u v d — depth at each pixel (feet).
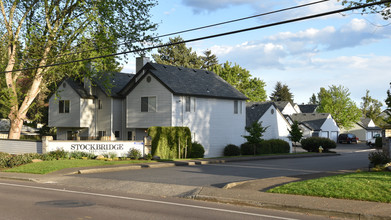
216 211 34.53
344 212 32.68
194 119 116.47
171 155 101.19
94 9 93.50
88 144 89.56
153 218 30.96
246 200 38.37
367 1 58.23
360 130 257.34
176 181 54.34
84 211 33.50
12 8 96.43
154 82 113.29
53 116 135.95
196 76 128.77
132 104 118.52
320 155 129.90
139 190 47.60
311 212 34.27
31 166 70.44
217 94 122.83
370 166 64.44
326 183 43.65
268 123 153.38
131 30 106.83
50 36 95.55
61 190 47.42
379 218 31.19
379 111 319.88
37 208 34.65
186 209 35.32
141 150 93.81
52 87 135.74
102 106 130.41
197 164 87.92
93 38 98.48
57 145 87.45
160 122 111.45
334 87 246.88
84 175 62.85
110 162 78.23
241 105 134.21
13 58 100.22
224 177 59.36
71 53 96.43
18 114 103.40
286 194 41.01
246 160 103.24
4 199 39.68
